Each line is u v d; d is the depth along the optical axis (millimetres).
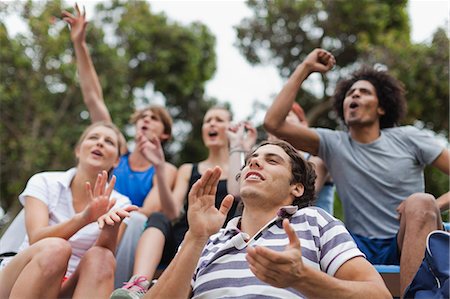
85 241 2318
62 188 2463
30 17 8312
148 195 3068
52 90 8609
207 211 1570
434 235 1762
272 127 2752
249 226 1795
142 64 9969
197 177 3166
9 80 8289
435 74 7625
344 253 1574
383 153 2686
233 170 2875
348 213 2678
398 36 8633
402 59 7715
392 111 2895
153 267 2383
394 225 2566
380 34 8484
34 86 8297
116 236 1992
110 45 9758
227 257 1682
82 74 3449
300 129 2781
